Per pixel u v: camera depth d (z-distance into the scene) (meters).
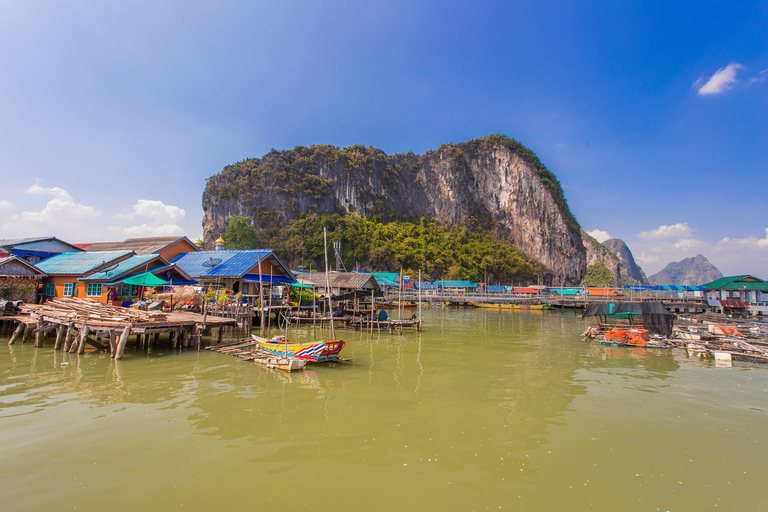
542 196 190.38
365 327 34.44
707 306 59.88
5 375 14.88
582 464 8.66
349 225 149.75
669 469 8.53
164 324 19.45
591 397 13.80
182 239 40.53
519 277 162.62
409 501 7.03
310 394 13.38
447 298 79.50
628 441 9.98
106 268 28.64
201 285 32.59
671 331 28.14
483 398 13.47
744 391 14.80
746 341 25.95
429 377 16.41
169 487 7.24
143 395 12.70
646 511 6.94
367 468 8.21
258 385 14.31
